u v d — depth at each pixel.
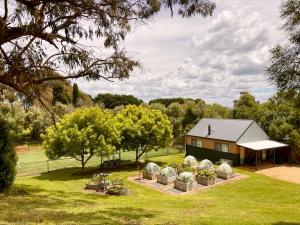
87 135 35.56
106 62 13.22
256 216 16.53
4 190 19.39
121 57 13.39
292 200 26.31
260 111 51.09
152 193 28.73
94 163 45.88
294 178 34.66
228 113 67.12
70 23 12.16
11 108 56.62
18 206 15.07
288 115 44.41
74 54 12.66
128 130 40.00
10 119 53.09
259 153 44.19
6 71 12.20
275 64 13.54
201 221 13.43
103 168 40.47
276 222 14.76
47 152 35.62
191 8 11.88
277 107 46.09
